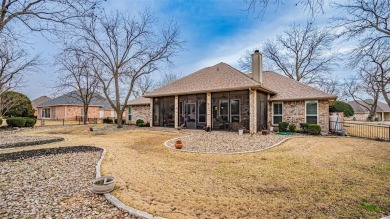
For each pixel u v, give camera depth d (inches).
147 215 125.5
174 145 383.2
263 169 232.4
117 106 784.9
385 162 261.7
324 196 158.6
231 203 145.7
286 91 618.2
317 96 541.3
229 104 606.9
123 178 199.2
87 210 134.1
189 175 211.6
